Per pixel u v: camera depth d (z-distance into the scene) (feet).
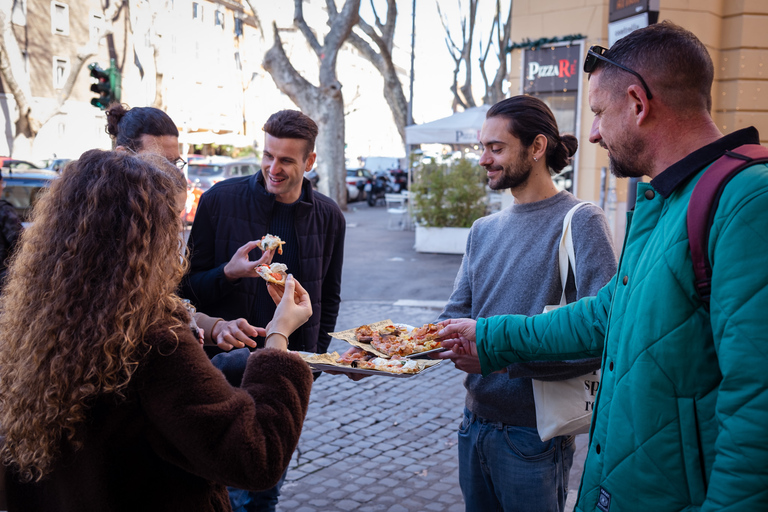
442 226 46.11
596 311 5.94
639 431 4.29
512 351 6.40
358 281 35.24
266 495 8.84
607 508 4.57
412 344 7.39
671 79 4.48
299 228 8.79
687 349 4.12
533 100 7.13
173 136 8.53
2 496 4.09
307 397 4.55
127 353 3.71
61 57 66.69
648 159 4.70
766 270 3.63
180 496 4.15
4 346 4.04
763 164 3.94
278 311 5.22
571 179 31.91
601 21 30.25
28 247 4.04
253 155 126.31
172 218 4.20
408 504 11.59
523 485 6.92
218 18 108.06
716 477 3.76
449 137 50.19
